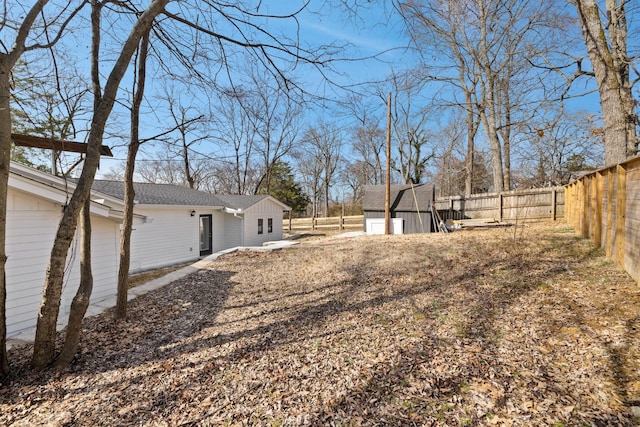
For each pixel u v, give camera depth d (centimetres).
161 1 317
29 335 440
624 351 252
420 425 204
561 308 352
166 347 364
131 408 249
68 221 309
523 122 880
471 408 213
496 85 1343
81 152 425
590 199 629
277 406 238
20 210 472
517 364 258
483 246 735
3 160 282
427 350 298
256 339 366
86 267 337
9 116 282
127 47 316
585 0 564
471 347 295
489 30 1210
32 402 263
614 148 532
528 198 1134
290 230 2030
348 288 543
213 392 263
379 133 2569
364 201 1524
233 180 2711
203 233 1391
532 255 595
